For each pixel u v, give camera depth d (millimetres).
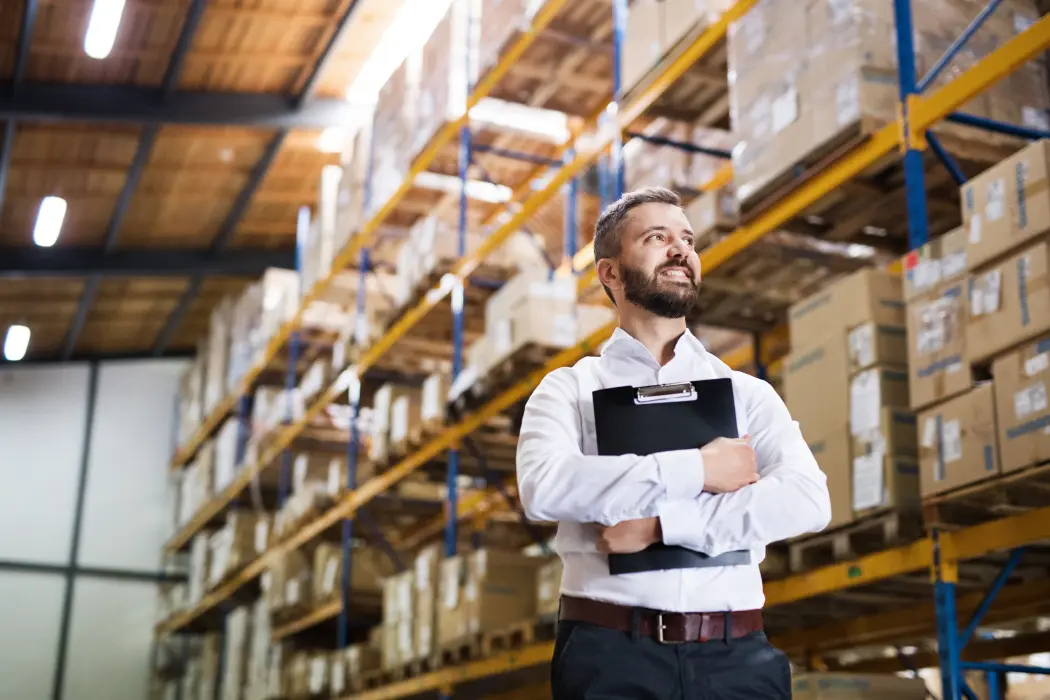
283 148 14633
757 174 6180
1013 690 7898
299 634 13648
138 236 16141
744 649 2352
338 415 14453
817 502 2369
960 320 4871
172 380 20312
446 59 10273
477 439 10516
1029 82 5875
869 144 5523
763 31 6266
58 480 19094
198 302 18656
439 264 10133
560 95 9742
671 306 2559
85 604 18734
